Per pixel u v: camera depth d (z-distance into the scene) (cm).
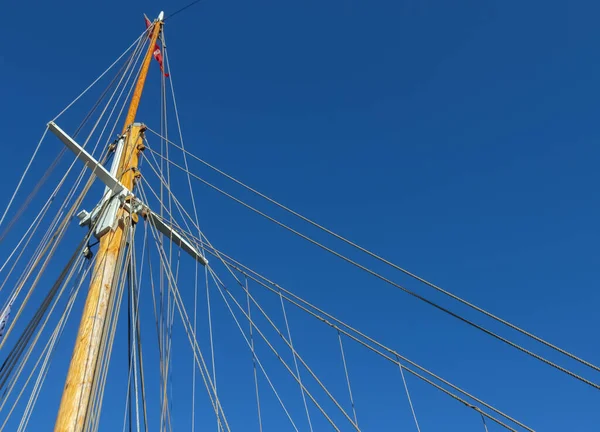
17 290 1185
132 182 1388
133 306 1262
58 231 1301
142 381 1224
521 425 997
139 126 1538
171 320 1376
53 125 1347
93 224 1255
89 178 1397
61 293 1190
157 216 1420
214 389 1286
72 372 958
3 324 1132
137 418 1116
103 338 1053
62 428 884
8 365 1179
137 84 1702
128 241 1271
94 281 1115
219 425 1241
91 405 944
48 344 1142
